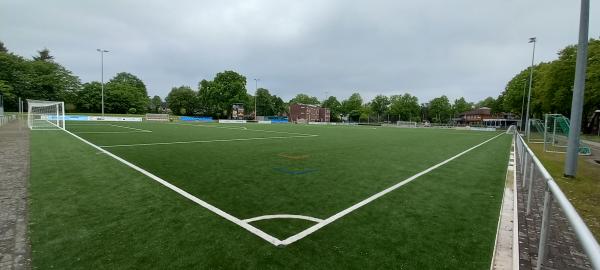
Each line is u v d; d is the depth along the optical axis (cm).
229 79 7544
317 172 830
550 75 3628
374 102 10412
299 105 9738
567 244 389
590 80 2972
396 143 1808
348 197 584
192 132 2402
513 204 564
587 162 1205
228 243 366
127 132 2222
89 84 7306
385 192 627
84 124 3375
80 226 415
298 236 392
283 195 589
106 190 602
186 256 331
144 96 9419
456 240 390
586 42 845
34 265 312
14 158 966
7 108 6053
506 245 378
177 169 834
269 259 328
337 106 11719
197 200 544
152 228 410
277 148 1388
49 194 567
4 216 450
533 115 5456
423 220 464
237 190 621
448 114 10150
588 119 4025
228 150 1275
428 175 825
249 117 8112
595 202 605
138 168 834
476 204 557
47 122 3512
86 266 309
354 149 1418
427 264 323
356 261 327
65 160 939
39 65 6856
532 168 507
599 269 116
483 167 991
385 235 401
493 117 9331
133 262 317
